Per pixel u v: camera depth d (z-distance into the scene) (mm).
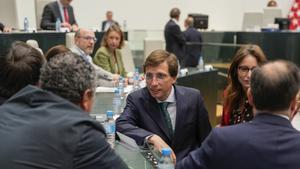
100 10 8188
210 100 4535
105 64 4016
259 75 1184
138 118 2018
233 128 1191
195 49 5809
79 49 3674
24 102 1102
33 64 1309
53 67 1111
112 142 1788
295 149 1109
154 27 9055
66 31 4535
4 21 4508
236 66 2186
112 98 2885
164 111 2002
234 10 10148
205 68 4699
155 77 1943
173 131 1987
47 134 985
